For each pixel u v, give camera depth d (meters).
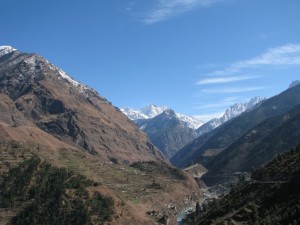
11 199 177.38
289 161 161.25
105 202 187.88
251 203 139.00
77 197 185.25
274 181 150.75
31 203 176.75
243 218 131.75
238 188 168.38
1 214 170.38
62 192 184.75
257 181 161.75
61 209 175.50
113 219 180.62
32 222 165.50
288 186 135.75
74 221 170.25
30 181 189.88
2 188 183.00
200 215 178.00
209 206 189.25
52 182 192.25
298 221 105.62
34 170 199.25
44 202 178.25
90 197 188.38
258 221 121.00
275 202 131.62
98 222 174.00
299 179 134.88
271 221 113.56
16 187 184.25
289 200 125.50
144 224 195.50
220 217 144.75
